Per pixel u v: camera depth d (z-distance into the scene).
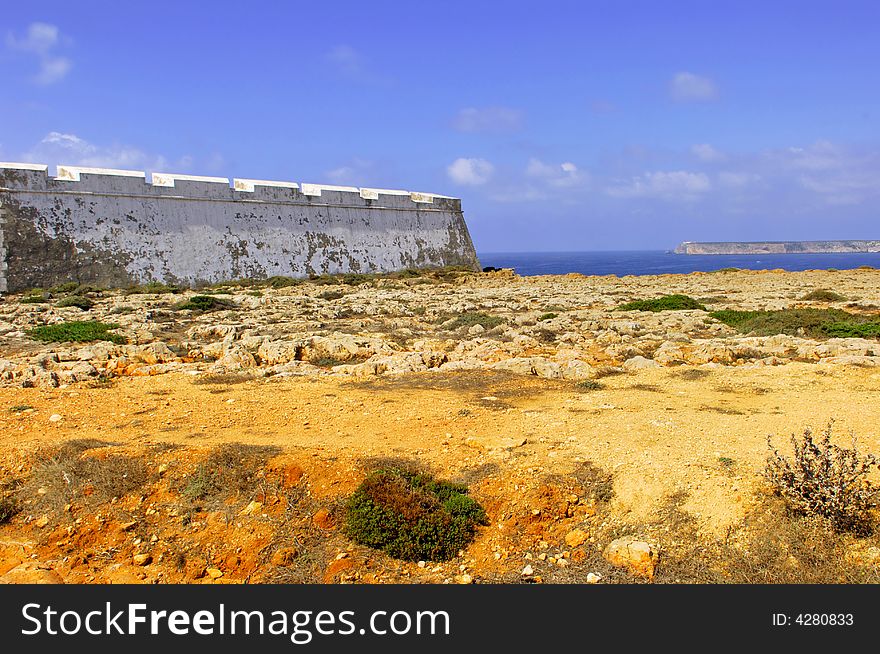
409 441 9.84
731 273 60.59
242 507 8.32
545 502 8.06
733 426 9.84
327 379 14.22
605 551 7.41
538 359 15.55
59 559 7.68
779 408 10.95
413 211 62.75
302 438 9.98
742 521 7.37
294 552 7.71
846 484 7.27
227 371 15.55
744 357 17.33
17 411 11.52
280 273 51.91
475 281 55.47
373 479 8.41
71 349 18.48
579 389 12.95
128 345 18.64
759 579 6.74
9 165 41.28
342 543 7.81
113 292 40.25
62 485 8.71
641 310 29.06
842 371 13.73
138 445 9.55
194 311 30.17
